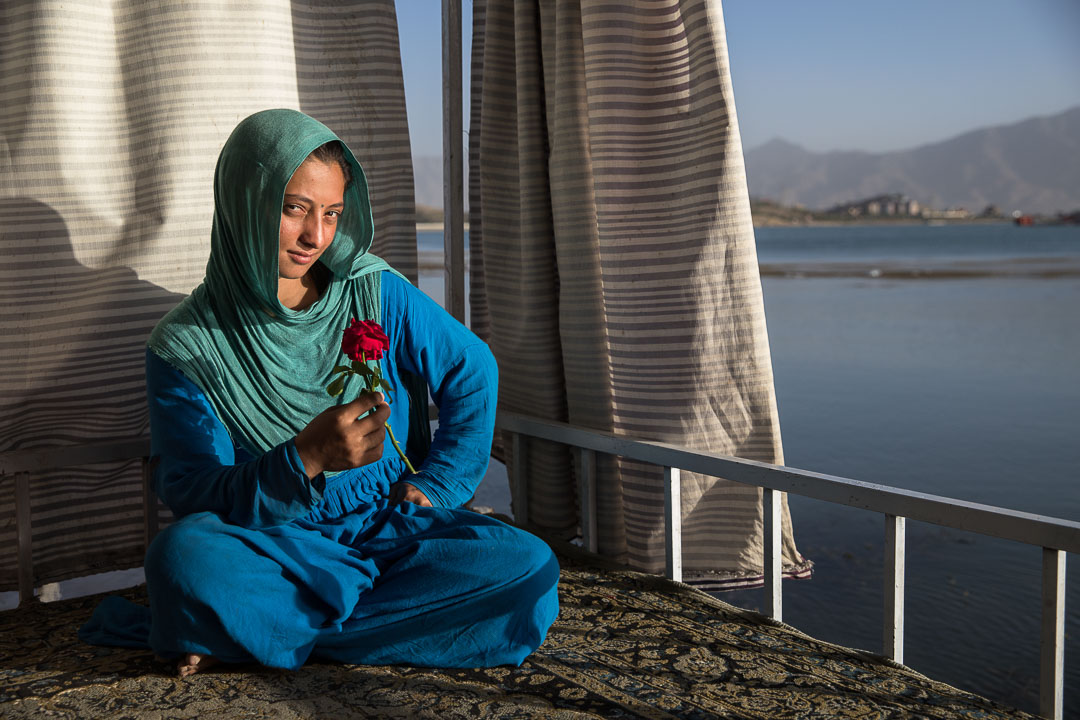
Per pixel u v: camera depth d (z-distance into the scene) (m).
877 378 10.34
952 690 1.84
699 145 2.44
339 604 1.89
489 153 3.00
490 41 2.96
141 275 2.47
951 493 5.80
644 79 2.51
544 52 2.79
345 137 2.76
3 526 2.46
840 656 2.00
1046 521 1.70
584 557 2.64
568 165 2.69
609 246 2.58
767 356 2.52
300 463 1.75
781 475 2.15
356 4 2.75
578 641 2.08
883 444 7.13
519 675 1.90
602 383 2.73
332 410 1.76
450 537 1.99
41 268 2.36
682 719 1.71
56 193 2.35
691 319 2.50
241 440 1.99
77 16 2.33
